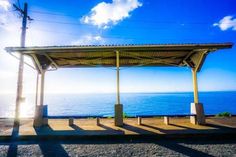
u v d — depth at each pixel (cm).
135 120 1098
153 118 1184
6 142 712
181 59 1092
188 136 736
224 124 916
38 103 1055
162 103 10506
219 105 8719
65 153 577
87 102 12644
